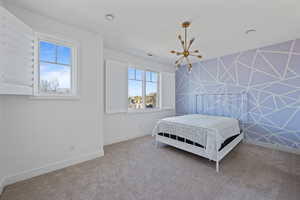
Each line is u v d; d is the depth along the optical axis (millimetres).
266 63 3107
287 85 2848
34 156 1950
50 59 2164
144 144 3361
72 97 2275
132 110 3818
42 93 2055
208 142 2225
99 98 2658
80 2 1715
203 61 4293
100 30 2463
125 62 3654
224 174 2031
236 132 2979
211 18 2037
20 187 1707
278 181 1855
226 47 3211
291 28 2318
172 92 4891
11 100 1767
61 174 2018
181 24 2225
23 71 1738
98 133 2646
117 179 1907
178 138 2760
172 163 2377
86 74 2471
